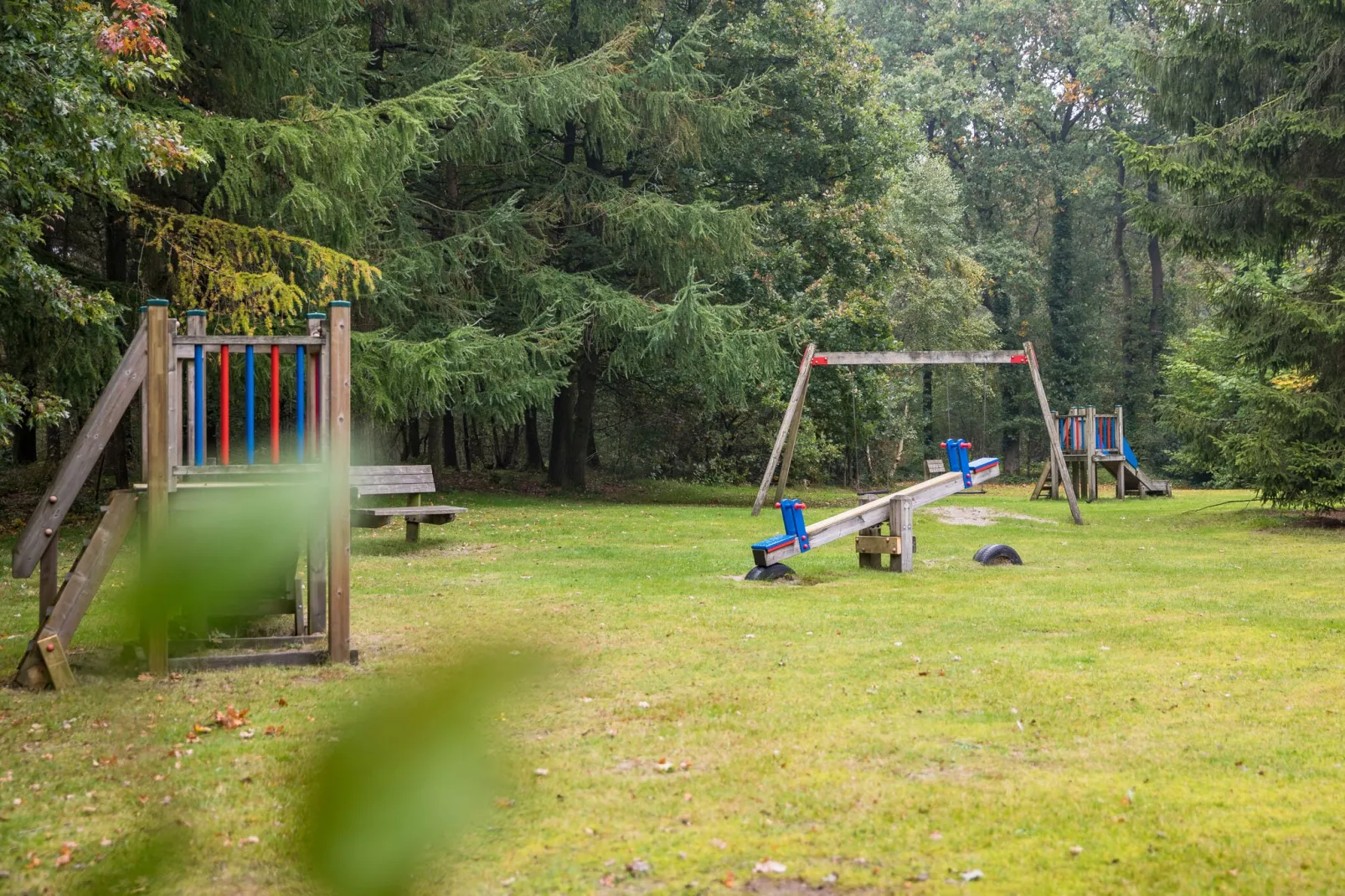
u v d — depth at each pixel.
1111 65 42.78
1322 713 5.63
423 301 20.64
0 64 9.47
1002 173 45.56
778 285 25.78
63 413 12.41
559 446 26.88
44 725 5.55
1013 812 4.16
